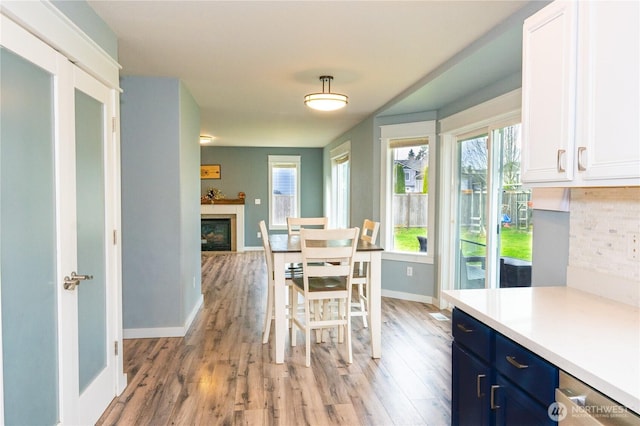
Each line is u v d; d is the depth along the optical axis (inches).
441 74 137.7
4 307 60.3
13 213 62.7
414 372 120.3
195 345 143.6
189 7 95.9
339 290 128.4
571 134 61.4
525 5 94.7
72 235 80.7
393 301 204.7
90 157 91.6
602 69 55.7
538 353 50.8
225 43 119.0
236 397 105.2
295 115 227.0
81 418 84.9
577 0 59.7
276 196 390.6
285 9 96.7
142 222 152.8
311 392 107.8
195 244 188.5
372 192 221.9
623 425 39.6
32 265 67.9
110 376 101.3
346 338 136.8
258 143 358.0
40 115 70.4
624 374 42.3
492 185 151.6
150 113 152.7
